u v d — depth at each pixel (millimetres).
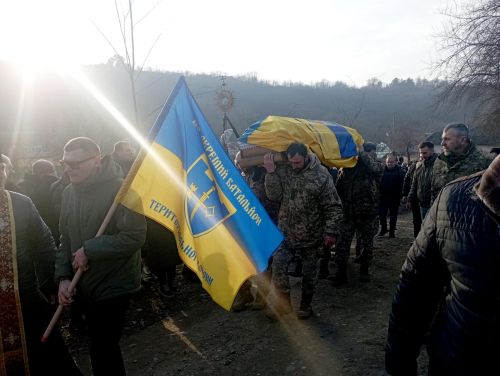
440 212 1618
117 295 2740
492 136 14109
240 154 5168
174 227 2816
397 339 1836
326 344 3879
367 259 5621
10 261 2516
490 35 11008
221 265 2838
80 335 4293
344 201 5504
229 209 2916
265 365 3586
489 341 1441
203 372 3537
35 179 5289
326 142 5293
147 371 3613
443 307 1679
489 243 1419
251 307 4848
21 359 2559
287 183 4324
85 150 2703
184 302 5148
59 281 2779
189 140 2939
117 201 2666
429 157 6469
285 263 4352
